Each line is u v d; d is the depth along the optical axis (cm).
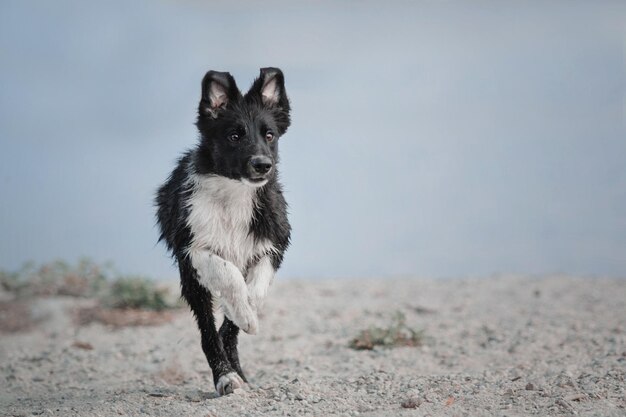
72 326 1877
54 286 2138
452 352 1533
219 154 1158
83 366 1543
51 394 1305
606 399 1082
